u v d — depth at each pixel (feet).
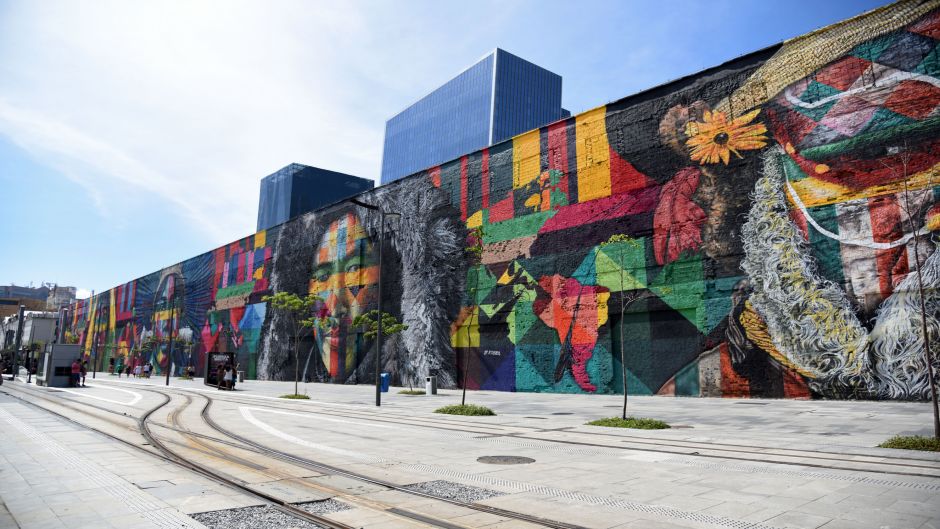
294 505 21.47
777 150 85.10
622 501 22.04
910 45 74.74
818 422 49.62
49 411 64.44
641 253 98.43
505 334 119.55
